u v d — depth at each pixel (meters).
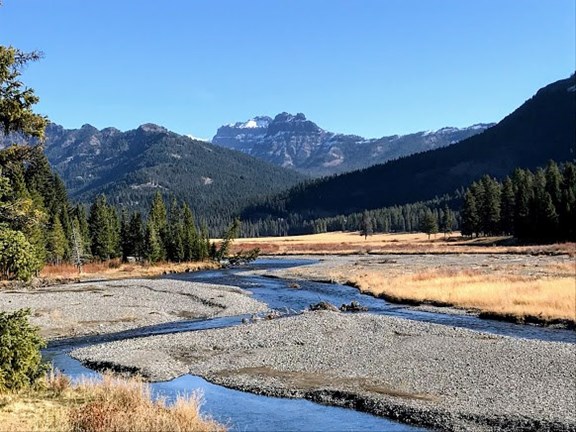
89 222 96.50
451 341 26.50
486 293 39.59
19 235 13.59
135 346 26.91
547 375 20.20
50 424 12.25
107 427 11.91
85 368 23.17
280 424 15.97
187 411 13.37
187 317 37.50
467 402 17.38
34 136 14.27
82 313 37.91
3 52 13.38
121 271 78.44
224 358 24.42
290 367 22.58
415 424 15.95
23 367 13.84
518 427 15.27
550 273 52.16
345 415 16.84
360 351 24.92
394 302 43.34
